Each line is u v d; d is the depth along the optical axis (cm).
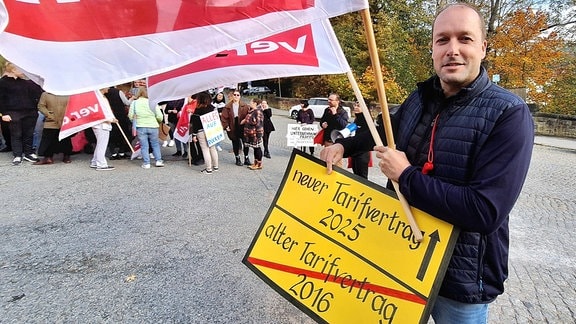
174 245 394
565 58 2252
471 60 139
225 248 389
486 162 130
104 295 296
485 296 143
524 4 2295
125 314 272
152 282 318
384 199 162
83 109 696
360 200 167
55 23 125
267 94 3366
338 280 162
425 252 146
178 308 281
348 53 2464
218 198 570
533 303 316
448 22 140
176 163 837
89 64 131
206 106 739
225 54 209
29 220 456
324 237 171
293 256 174
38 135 860
